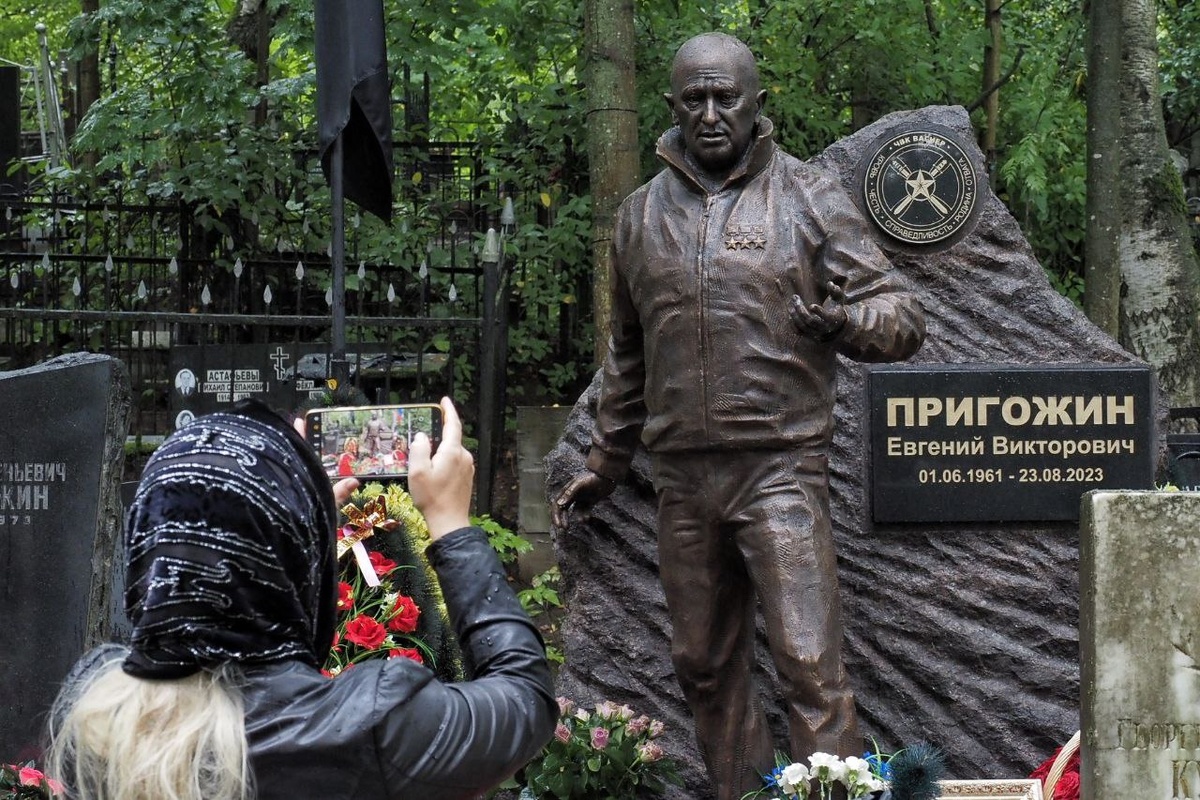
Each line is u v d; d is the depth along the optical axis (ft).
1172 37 40.96
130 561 5.62
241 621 5.52
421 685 5.69
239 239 33.88
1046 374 15.98
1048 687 15.98
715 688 14.23
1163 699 11.04
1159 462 17.26
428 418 10.50
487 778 5.69
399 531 13.06
